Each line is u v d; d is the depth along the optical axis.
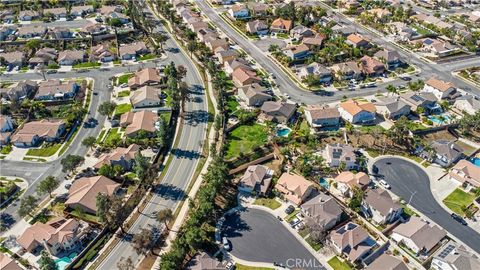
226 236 120.81
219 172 132.25
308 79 196.25
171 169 146.62
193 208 126.62
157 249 116.62
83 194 129.38
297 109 180.25
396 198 135.50
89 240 119.81
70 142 160.12
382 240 120.06
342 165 144.75
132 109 178.62
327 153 151.12
